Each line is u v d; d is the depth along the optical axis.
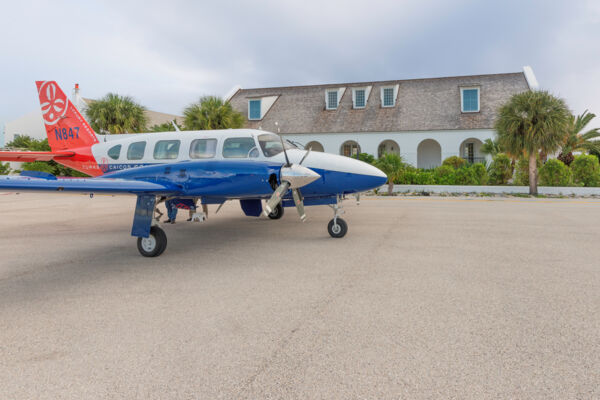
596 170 17.16
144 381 2.23
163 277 4.52
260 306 3.46
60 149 9.92
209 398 2.05
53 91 9.86
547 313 3.18
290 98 26.33
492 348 2.56
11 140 31.25
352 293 3.78
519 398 1.99
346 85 26.23
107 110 22.83
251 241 6.71
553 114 14.80
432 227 8.00
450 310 3.28
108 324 3.10
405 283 4.09
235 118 19.92
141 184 5.50
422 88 24.23
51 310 3.45
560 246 5.98
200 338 2.80
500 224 8.35
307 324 3.03
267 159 6.32
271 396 2.05
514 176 18.95
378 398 2.01
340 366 2.36
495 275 4.37
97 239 7.16
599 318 3.06
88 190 5.00
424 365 2.35
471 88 21.42
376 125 22.25
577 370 2.26
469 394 2.03
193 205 7.04
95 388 2.16
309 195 6.85
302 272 4.62
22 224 9.09
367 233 7.34
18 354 2.60
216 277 4.48
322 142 22.75
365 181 6.50
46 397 2.08
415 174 18.34
